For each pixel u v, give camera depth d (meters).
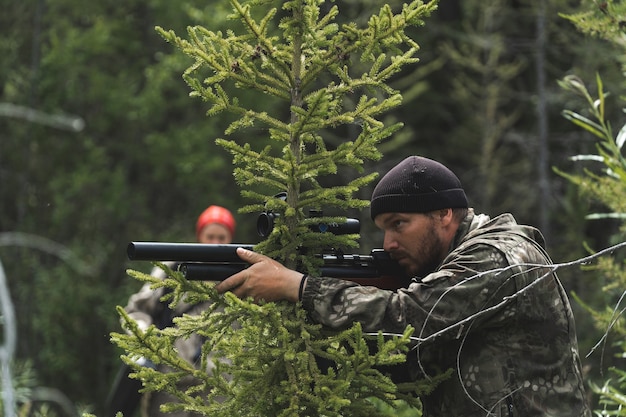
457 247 5.52
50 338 18.72
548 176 21.61
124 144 21.09
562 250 18.50
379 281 5.66
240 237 21.05
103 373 19.27
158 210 21.31
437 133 24.52
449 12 25.14
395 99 5.45
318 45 5.52
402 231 5.56
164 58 20.12
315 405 5.24
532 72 24.06
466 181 23.11
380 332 5.02
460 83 23.11
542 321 5.36
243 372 5.39
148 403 8.68
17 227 19.55
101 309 18.83
